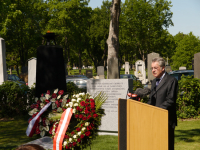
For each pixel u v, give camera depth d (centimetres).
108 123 764
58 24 4316
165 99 366
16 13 3066
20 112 1085
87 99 421
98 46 5816
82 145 396
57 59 682
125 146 291
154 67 375
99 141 671
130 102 288
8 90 1067
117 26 1014
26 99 1091
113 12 1007
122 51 6319
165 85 367
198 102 1008
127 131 290
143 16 4262
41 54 683
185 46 3562
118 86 756
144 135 283
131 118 288
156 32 4241
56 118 466
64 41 4859
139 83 1132
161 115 276
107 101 764
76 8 4294
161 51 5369
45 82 677
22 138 726
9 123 966
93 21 5603
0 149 604
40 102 509
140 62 3309
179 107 1017
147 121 282
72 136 391
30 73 1386
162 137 276
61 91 506
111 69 886
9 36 3756
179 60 3641
